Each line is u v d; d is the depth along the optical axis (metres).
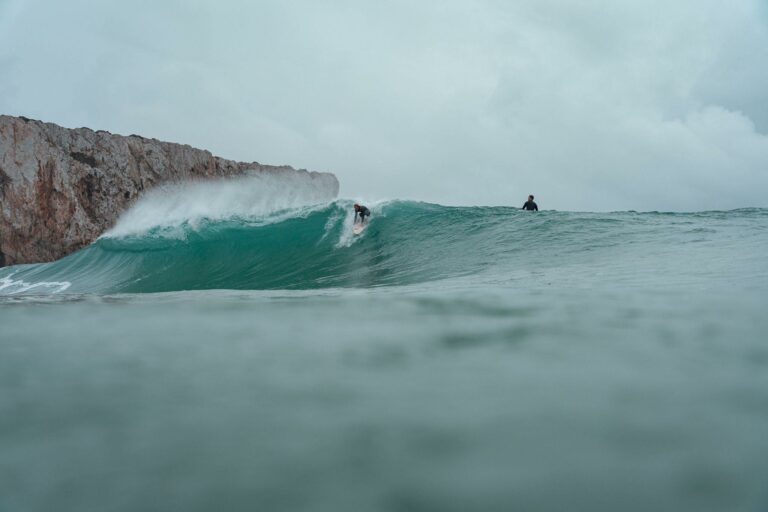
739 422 1.41
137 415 1.64
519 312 3.28
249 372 2.09
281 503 1.10
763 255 6.52
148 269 17.86
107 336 2.93
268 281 13.32
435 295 4.41
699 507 1.02
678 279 4.90
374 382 1.90
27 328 3.22
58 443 1.45
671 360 2.05
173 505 1.11
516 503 1.06
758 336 2.42
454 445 1.34
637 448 1.28
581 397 1.66
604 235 11.18
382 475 1.20
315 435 1.43
